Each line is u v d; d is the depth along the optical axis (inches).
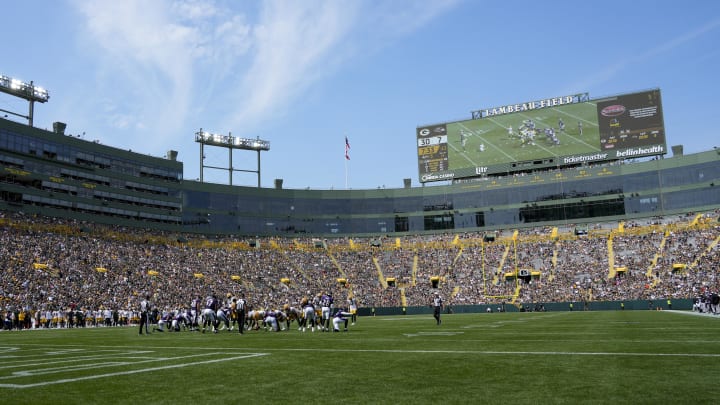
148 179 3693.4
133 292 2721.5
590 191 3853.3
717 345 685.3
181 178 3902.6
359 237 4286.4
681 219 3540.8
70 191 3201.3
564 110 3848.4
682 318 1568.7
